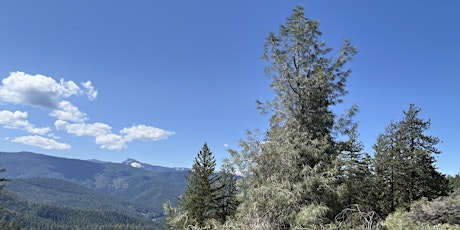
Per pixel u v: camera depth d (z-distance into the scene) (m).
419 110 27.73
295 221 10.13
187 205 29.58
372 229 9.64
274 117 13.76
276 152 12.12
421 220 13.81
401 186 27.38
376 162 28.00
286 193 10.78
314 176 11.46
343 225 9.77
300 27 13.77
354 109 13.58
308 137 12.74
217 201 29.39
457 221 13.17
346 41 13.80
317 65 13.59
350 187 12.88
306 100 13.23
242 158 12.56
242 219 11.05
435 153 27.11
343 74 13.67
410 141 27.72
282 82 13.58
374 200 26.48
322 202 10.78
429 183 26.67
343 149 13.46
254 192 11.15
